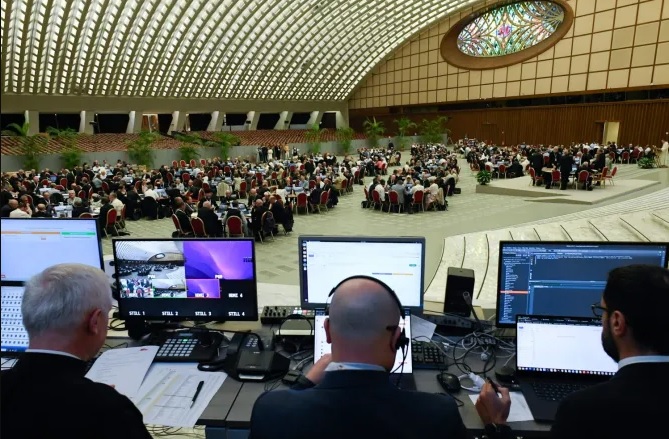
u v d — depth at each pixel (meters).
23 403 1.08
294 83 37.06
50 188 13.21
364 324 1.07
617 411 1.05
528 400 1.82
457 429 1.02
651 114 24.39
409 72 37.22
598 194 12.82
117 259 2.32
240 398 1.90
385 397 1.02
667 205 8.68
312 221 11.53
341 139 33.44
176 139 29.91
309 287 2.31
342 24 31.88
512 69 30.22
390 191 11.99
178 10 24.06
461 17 32.44
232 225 9.05
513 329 2.43
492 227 9.80
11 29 21.41
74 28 22.39
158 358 2.18
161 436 2.37
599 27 25.72
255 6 25.98
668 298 1.12
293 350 2.28
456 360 2.18
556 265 2.14
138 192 14.18
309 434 0.97
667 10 22.94
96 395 1.12
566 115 28.20
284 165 21.17
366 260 2.26
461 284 2.55
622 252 2.08
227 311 2.36
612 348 1.22
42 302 1.21
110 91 28.69
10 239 2.31
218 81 32.44
